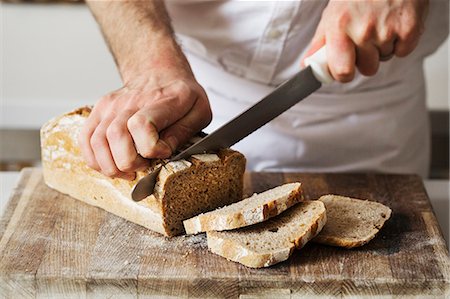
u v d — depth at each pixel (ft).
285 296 3.26
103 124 3.54
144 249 3.44
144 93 3.62
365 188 3.94
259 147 4.33
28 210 3.74
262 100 3.64
